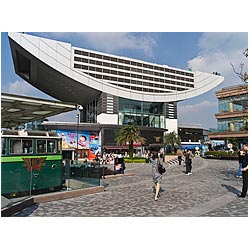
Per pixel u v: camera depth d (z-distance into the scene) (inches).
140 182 628.4
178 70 3184.1
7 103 387.9
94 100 2972.4
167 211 322.7
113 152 2399.1
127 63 2832.2
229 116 2047.2
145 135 2588.6
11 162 382.0
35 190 412.8
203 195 430.3
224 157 1652.3
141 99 2842.0
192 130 3437.5
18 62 2726.4
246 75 650.8
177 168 1051.3
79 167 483.2
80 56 2593.5
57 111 455.8
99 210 331.3
